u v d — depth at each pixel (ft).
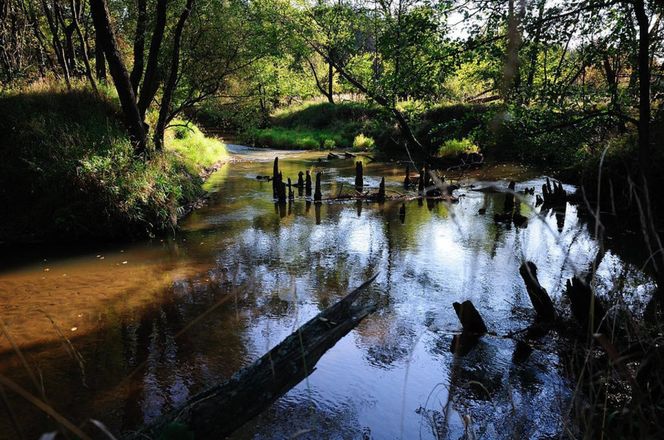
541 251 31.19
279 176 49.52
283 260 30.60
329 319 9.47
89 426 14.16
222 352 18.69
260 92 56.39
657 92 21.03
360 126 113.29
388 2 51.37
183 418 8.35
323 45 65.36
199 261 30.45
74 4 51.70
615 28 20.38
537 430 13.47
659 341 9.67
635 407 7.00
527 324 21.01
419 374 17.30
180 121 69.92
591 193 40.19
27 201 35.81
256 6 52.85
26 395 4.01
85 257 31.27
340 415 14.94
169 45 49.42
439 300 23.99
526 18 19.01
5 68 50.03
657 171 33.76
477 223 39.83
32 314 22.35
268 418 14.84
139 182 36.55
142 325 21.15
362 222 41.01
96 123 42.42
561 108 20.88
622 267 27.14
